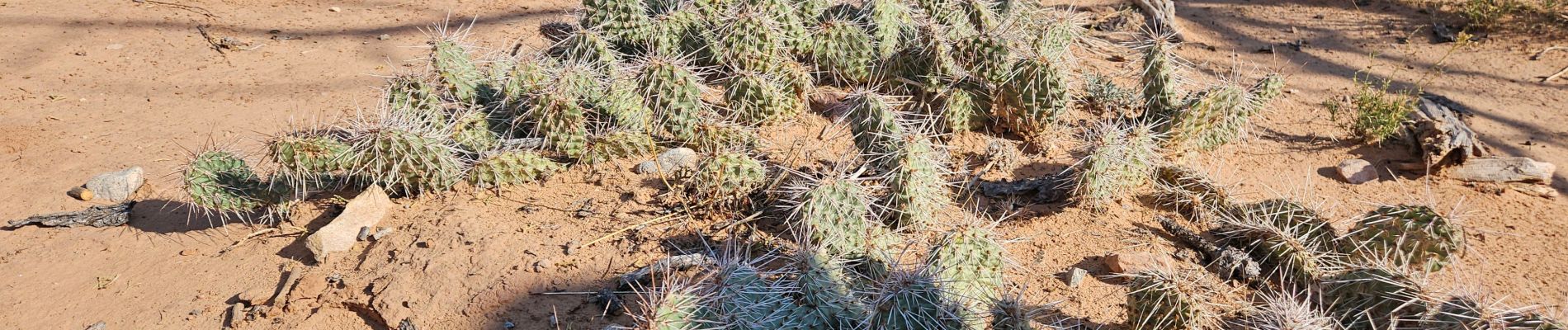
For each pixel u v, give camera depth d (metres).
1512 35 6.16
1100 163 3.79
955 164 4.28
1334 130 4.93
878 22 4.94
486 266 3.44
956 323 2.80
